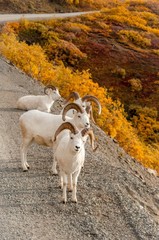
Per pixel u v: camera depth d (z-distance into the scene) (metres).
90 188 10.79
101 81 37.25
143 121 31.14
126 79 38.34
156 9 64.19
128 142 20.97
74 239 8.59
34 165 11.68
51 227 8.88
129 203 10.26
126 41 46.69
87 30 45.91
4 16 43.06
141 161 20.31
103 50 42.44
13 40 30.06
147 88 37.56
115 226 9.24
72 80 24.59
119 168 12.73
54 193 10.28
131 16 55.47
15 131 14.17
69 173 9.70
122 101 34.91
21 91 19.88
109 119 21.33
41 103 16.30
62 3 55.09
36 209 9.48
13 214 9.17
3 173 10.95
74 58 38.88
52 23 44.50
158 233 9.22
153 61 43.28
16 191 10.14
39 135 10.93
